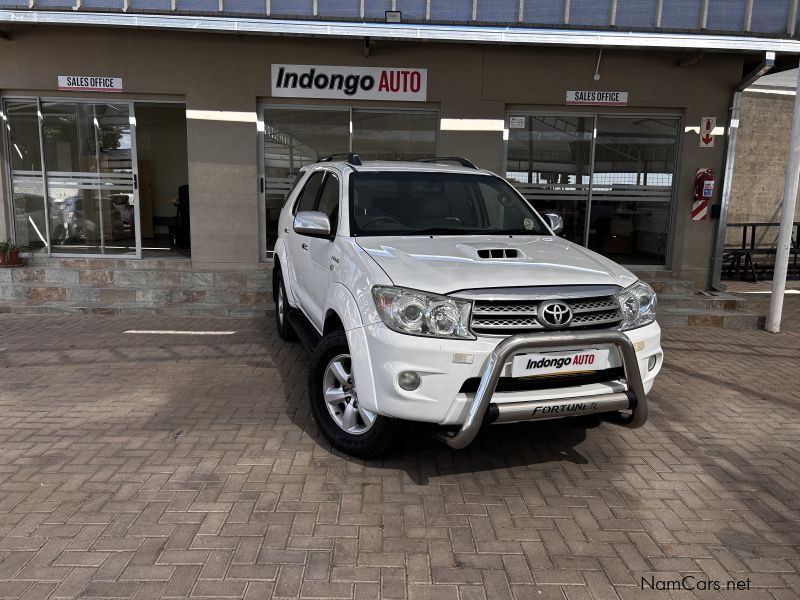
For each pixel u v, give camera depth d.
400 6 8.78
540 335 3.36
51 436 4.33
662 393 5.55
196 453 4.09
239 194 9.13
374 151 9.38
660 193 9.59
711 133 9.18
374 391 3.57
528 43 7.98
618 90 9.10
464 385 3.47
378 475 3.84
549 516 3.42
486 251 4.09
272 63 8.88
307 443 4.29
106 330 7.39
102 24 7.76
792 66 9.02
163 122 13.55
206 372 5.84
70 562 2.91
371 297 3.65
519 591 2.79
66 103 9.18
